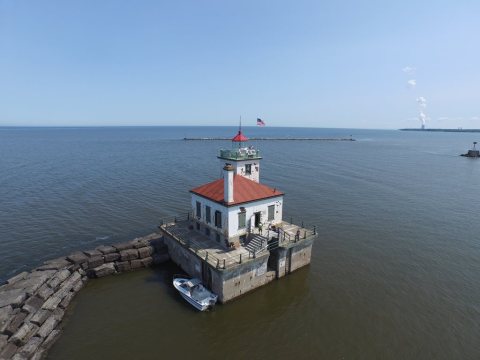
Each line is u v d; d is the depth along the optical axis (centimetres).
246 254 2998
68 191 6419
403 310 2753
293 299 2927
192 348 2330
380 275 3319
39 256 3638
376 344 2366
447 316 2666
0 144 17775
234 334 2483
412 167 10700
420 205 5781
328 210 5381
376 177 8506
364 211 5359
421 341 2389
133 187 6844
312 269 3438
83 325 2547
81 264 3206
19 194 6116
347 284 3161
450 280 3212
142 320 2625
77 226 4544
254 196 3284
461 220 4978
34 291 2623
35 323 2358
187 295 2833
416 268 3450
